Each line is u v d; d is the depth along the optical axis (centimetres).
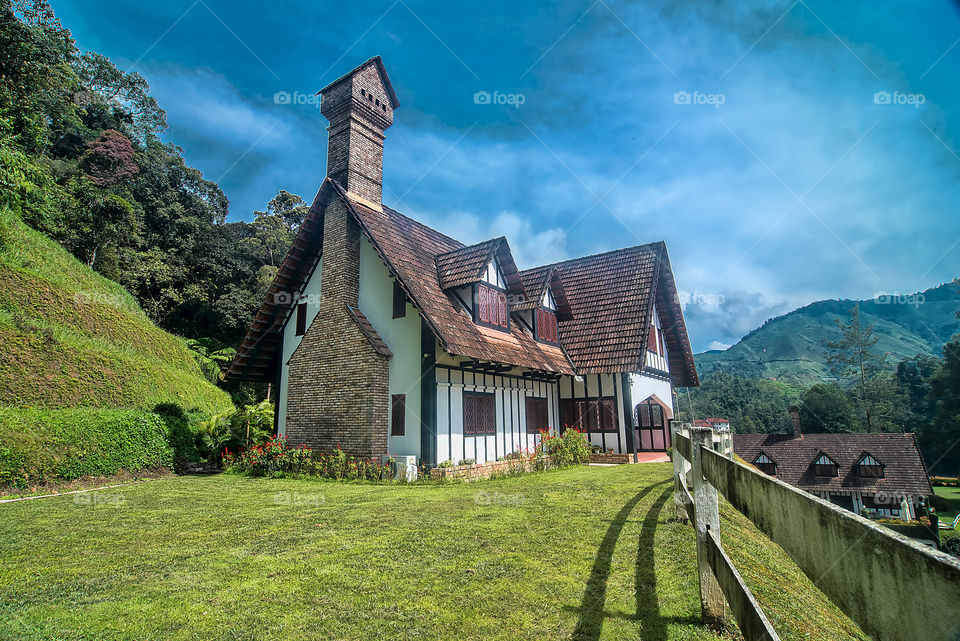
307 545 626
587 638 373
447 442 1384
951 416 4394
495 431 1578
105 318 2395
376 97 1728
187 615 425
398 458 1309
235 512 856
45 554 603
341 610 430
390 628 396
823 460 3722
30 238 2516
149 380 2117
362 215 1546
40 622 412
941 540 2878
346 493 1066
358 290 1576
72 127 4381
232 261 4703
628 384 1866
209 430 1750
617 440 1847
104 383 1839
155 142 5338
